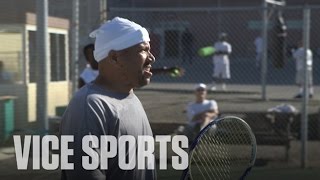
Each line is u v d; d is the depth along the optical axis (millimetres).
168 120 7934
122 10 6793
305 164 7270
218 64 14781
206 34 21453
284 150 7602
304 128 7352
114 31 2479
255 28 22859
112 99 2438
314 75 17859
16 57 5047
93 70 5559
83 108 2348
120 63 2488
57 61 5758
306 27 7660
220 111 9789
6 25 4902
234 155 3420
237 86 15773
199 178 3336
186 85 14023
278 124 7906
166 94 11719
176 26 15047
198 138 2902
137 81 2527
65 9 5805
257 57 18531
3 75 4953
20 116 4992
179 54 15367
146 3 26109
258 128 7941
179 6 27219
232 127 3285
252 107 11195
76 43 5934
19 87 5047
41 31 5125
